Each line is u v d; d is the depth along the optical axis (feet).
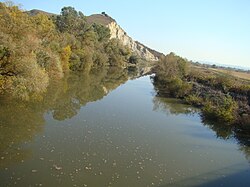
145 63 619.67
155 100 146.41
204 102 137.39
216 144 82.23
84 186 48.47
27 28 111.34
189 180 56.08
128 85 200.44
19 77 98.43
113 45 376.68
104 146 68.80
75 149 64.59
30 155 58.49
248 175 61.82
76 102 116.06
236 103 121.19
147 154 67.26
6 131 70.79
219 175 60.18
